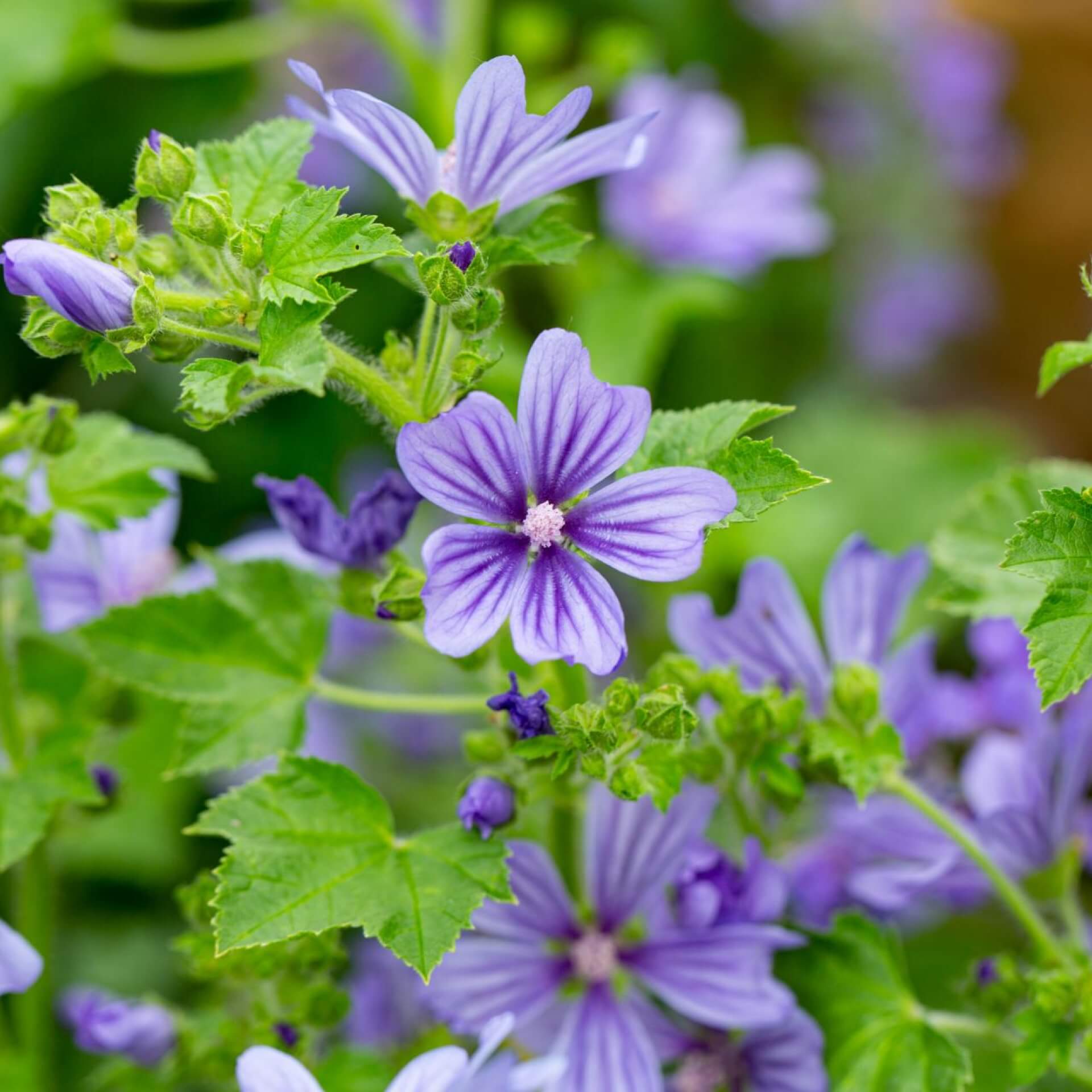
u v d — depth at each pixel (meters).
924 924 0.78
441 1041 0.72
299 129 0.67
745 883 0.68
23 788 0.70
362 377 0.65
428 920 0.64
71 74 0.99
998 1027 0.69
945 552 0.70
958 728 0.76
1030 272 1.46
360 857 0.65
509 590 0.63
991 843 0.71
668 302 0.91
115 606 0.69
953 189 1.40
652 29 1.18
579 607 0.63
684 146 0.93
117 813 0.77
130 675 0.69
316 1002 0.68
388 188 1.04
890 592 0.69
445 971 0.67
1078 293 1.45
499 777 0.66
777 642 0.69
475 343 0.65
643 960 0.68
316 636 0.70
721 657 0.69
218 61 0.93
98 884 0.87
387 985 0.75
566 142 0.66
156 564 0.77
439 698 0.69
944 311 1.38
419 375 0.66
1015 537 0.64
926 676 0.73
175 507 0.77
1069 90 1.47
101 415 0.72
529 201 0.67
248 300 0.64
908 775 0.74
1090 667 0.63
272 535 0.76
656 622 0.89
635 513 0.63
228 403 0.63
